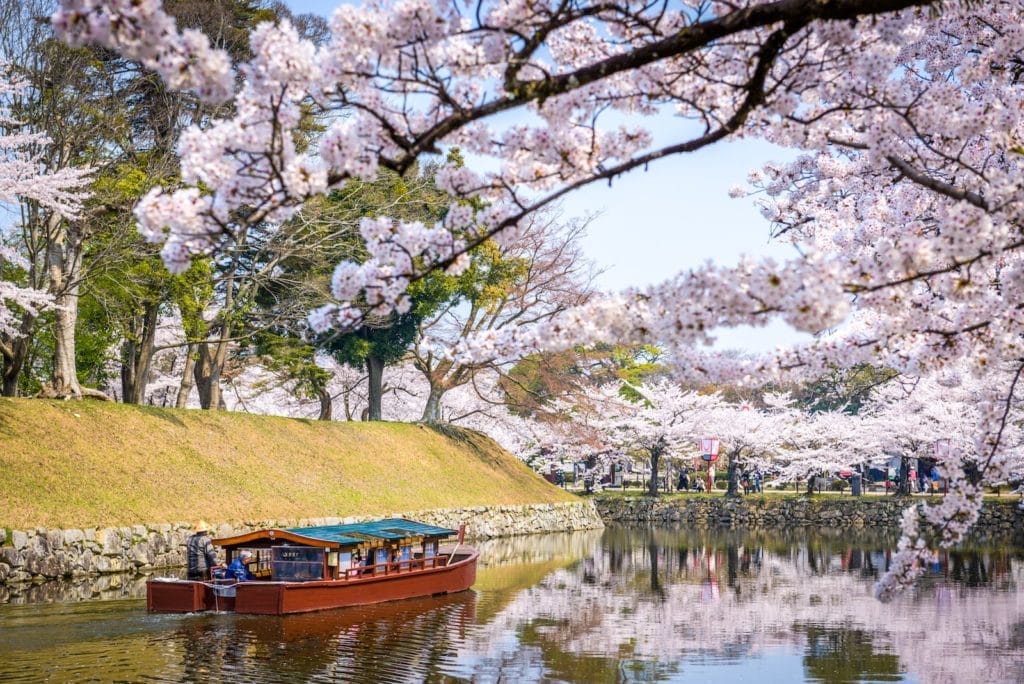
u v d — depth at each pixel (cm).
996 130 629
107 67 2784
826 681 1302
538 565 2809
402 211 3503
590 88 609
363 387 5019
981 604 1997
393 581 1928
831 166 949
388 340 4081
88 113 2538
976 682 1298
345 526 2067
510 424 4956
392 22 499
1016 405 3073
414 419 5094
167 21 391
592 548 3409
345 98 520
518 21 540
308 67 459
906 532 686
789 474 5294
